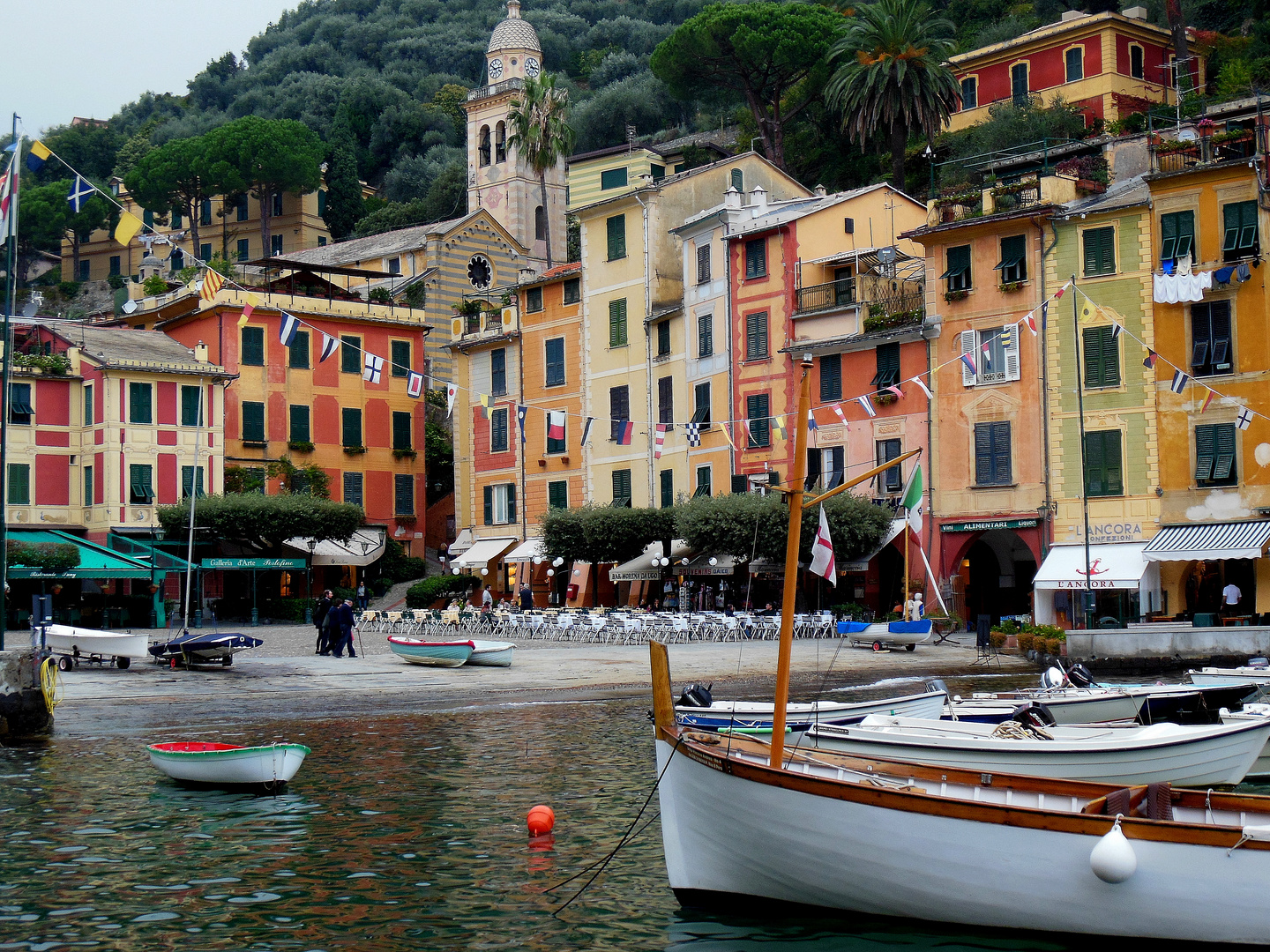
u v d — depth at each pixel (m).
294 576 68.88
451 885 15.69
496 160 113.12
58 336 64.81
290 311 72.12
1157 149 46.41
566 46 147.88
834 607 51.22
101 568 51.91
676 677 37.25
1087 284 47.59
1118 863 12.69
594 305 66.25
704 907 14.84
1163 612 45.03
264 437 70.88
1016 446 49.03
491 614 52.19
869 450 53.38
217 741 25.97
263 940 13.75
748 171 67.19
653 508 57.22
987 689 33.56
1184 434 45.41
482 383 72.50
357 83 140.12
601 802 20.08
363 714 30.28
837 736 19.48
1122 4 80.38
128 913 14.61
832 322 55.09
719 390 59.34
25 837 18.00
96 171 137.62
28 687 26.39
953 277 50.84
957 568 50.44
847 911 14.23
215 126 138.25
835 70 79.19
